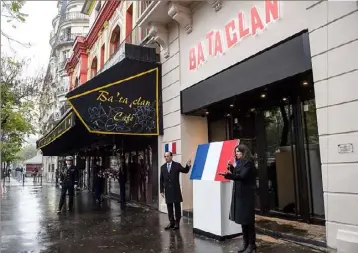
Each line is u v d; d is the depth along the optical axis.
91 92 8.85
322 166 5.07
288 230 6.07
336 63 4.88
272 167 7.73
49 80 21.19
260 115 8.15
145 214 9.42
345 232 4.67
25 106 17.59
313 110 6.71
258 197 8.04
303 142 6.89
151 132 9.77
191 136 9.30
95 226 7.69
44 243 6.10
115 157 15.20
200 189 6.50
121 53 10.00
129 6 14.23
